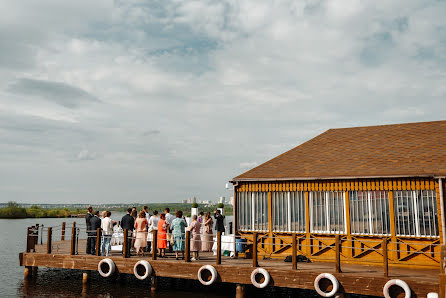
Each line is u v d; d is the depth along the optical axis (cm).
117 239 1872
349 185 1562
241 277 1396
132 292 1608
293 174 1669
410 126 1934
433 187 1430
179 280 1856
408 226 1456
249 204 1733
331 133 2081
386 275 1225
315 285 1286
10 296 1577
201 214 2039
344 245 1547
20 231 5291
